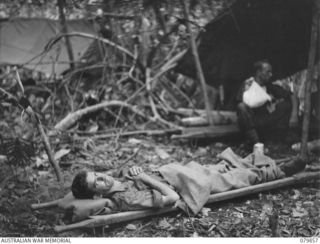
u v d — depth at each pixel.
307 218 4.02
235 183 4.39
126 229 3.84
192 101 8.00
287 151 5.86
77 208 3.77
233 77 6.77
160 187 4.03
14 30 8.00
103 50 7.86
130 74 7.58
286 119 6.11
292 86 7.00
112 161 5.48
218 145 6.27
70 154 5.64
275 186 4.54
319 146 5.52
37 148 5.57
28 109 4.69
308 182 4.82
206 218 4.03
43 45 7.91
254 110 6.10
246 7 5.88
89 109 6.66
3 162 5.21
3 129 6.27
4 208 4.12
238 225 3.89
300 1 5.57
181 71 7.15
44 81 7.65
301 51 6.18
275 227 3.69
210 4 6.10
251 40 6.31
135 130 6.76
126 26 7.88
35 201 4.29
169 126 6.80
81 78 7.64
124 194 3.96
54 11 8.35
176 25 7.02
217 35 6.42
